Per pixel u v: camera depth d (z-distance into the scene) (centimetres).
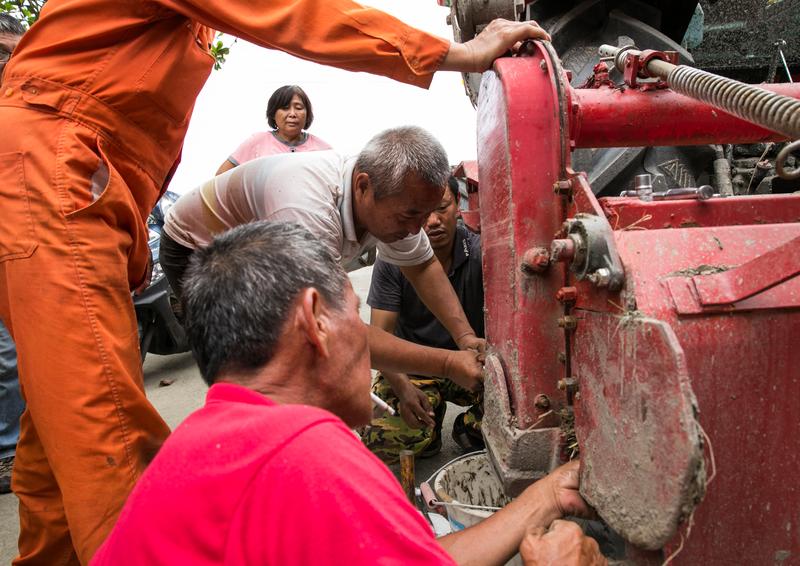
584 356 131
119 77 156
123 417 152
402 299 283
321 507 80
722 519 113
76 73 154
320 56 156
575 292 135
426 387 287
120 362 152
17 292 149
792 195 153
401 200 175
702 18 267
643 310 112
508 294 155
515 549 133
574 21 241
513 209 149
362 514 81
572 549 126
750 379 112
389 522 82
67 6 155
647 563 119
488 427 169
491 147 167
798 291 114
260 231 102
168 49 162
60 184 150
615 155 215
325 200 181
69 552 177
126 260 163
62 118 154
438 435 299
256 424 86
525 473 152
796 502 115
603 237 117
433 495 202
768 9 280
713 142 173
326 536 80
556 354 149
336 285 102
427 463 294
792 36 280
